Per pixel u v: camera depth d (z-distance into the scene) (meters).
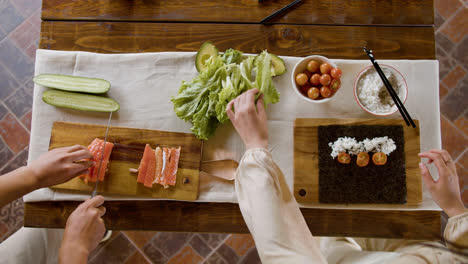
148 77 1.43
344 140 1.33
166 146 1.37
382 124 1.36
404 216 1.34
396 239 1.34
